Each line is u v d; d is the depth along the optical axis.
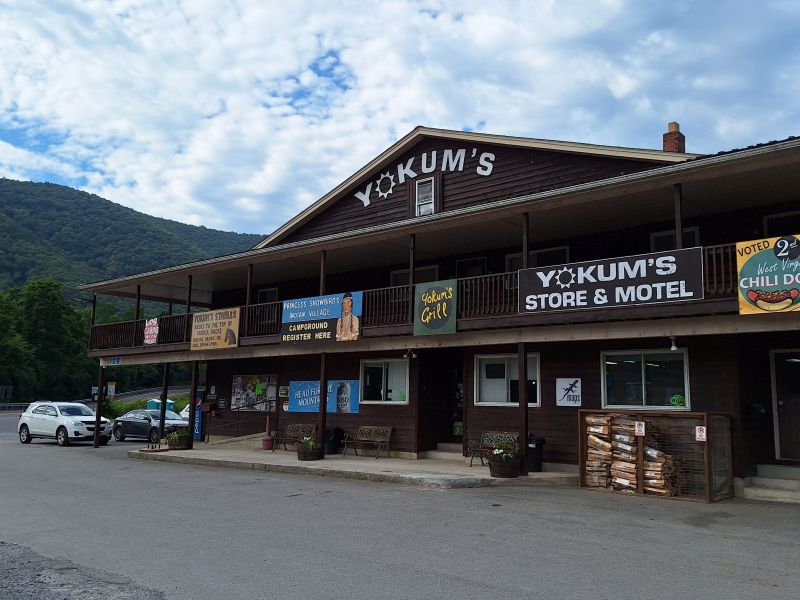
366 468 15.36
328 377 20.97
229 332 20.05
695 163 11.66
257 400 23.66
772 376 14.12
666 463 11.99
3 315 61.38
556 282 13.38
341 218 21.72
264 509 10.63
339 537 8.45
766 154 11.06
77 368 70.94
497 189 18.09
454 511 10.34
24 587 6.45
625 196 13.67
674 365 14.38
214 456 18.95
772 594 6.13
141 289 25.88
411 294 16.00
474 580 6.50
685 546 8.03
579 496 12.00
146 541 8.38
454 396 19.62
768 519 9.91
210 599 6.00
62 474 16.00
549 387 16.20
